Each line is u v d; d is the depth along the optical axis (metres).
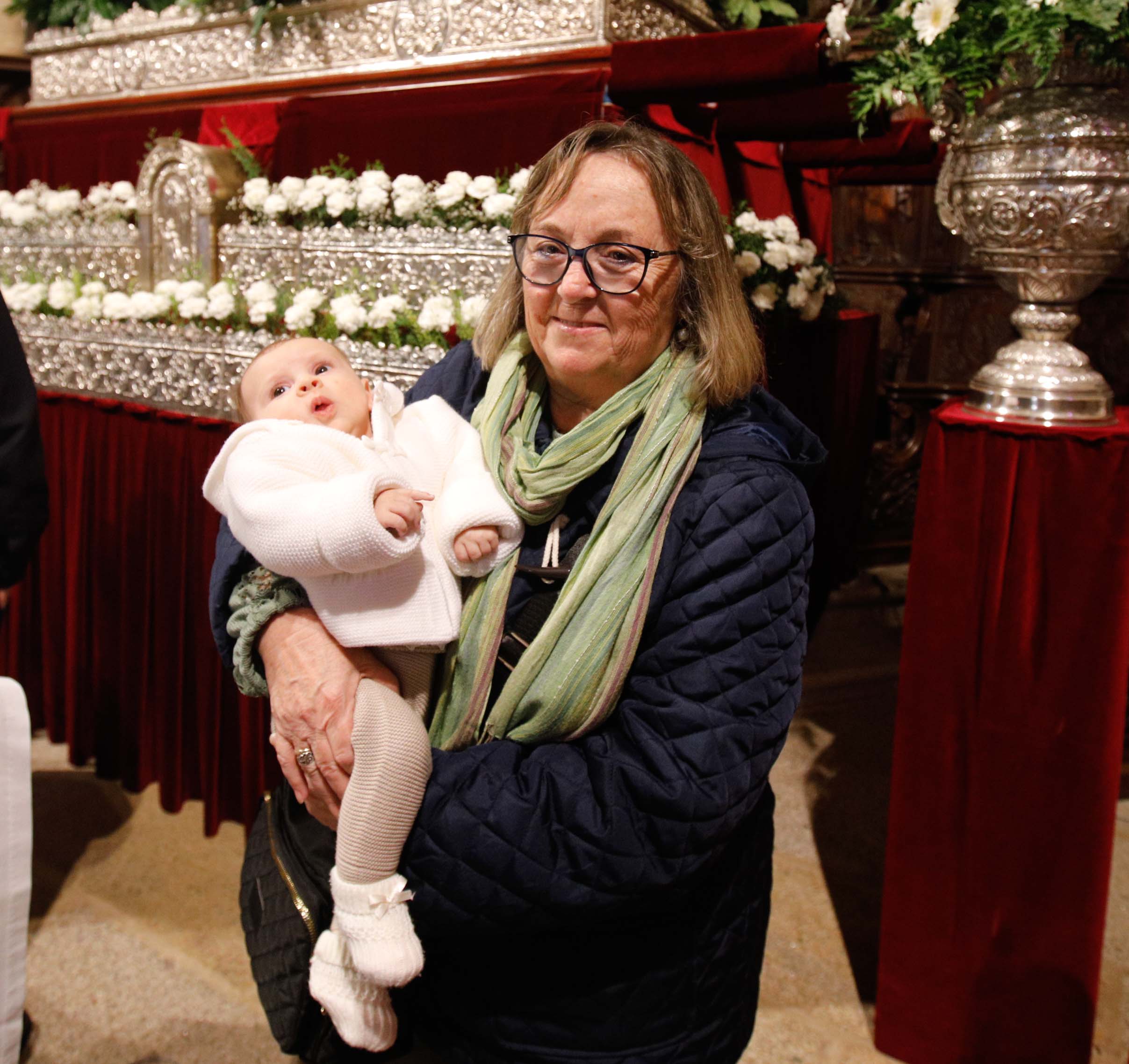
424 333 2.22
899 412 4.73
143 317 2.53
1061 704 1.66
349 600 1.15
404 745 1.09
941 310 4.60
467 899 1.08
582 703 1.13
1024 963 1.75
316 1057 1.29
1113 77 1.65
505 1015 1.18
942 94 1.76
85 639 2.81
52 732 2.97
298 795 1.17
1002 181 1.66
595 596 1.12
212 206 2.63
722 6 3.29
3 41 4.24
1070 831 1.68
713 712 1.07
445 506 1.22
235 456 1.25
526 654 1.15
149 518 2.56
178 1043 1.96
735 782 1.07
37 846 2.57
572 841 1.06
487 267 2.24
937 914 1.81
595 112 2.47
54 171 3.69
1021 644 1.68
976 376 1.80
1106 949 2.18
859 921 2.34
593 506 1.21
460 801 1.08
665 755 1.06
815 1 3.40
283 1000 1.24
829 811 2.80
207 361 2.40
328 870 1.23
